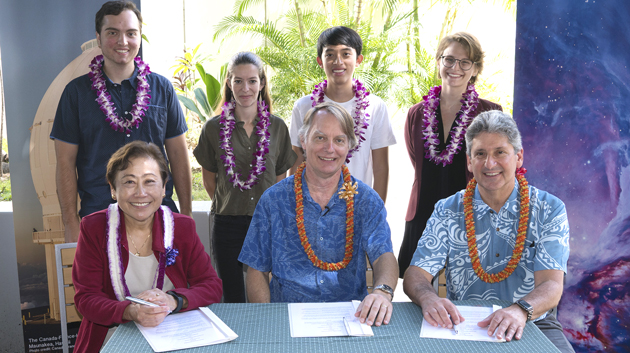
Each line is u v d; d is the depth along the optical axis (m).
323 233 1.98
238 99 2.86
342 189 1.98
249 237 2.04
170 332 1.52
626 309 2.80
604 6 2.64
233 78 2.85
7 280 3.44
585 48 2.70
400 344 1.43
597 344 2.88
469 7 8.40
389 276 1.80
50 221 2.99
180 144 2.94
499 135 1.81
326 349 1.40
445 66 2.83
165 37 9.52
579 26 2.70
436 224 1.99
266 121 2.92
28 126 2.92
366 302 1.63
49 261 3.01
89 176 2.71
